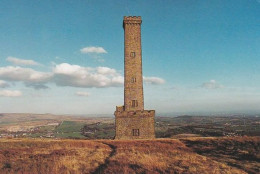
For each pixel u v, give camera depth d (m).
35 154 31.70
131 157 29.03
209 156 31.66
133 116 49.09
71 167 24.61
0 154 31.58
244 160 28.81
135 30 55.09
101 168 24.36
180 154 31.64
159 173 22.17
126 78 53.19
